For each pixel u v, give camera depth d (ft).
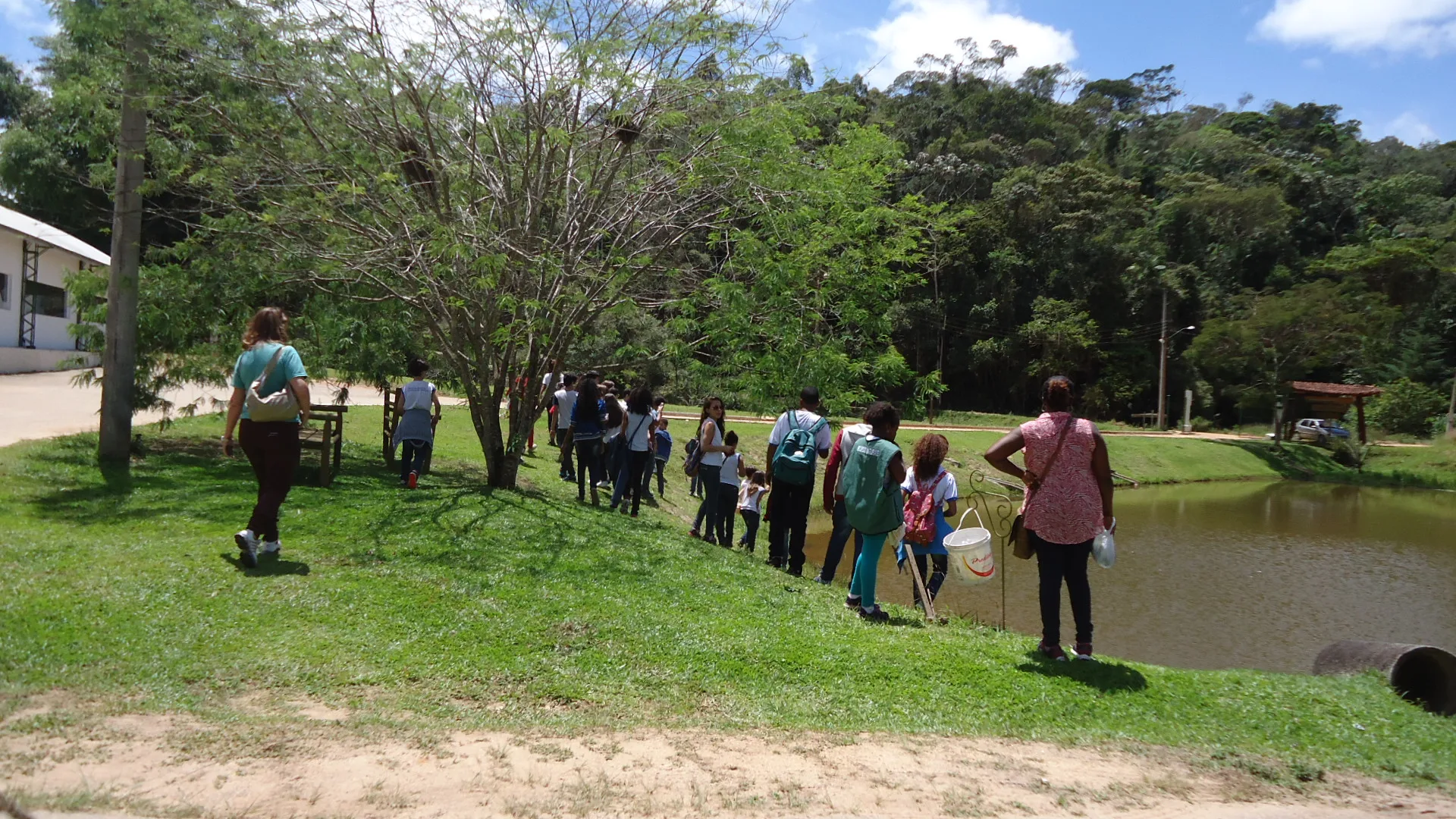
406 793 11.26
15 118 108.99
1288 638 37.27
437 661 16.69
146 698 13.56
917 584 26.32
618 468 38.65
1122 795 13.05
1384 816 12.82
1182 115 342.03
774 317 33.81
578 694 15.89
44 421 42.63
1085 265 178.19
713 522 34.63
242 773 11.37
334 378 47.29
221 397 59.67
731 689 16.90
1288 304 154.92
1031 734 15.72
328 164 33.94
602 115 34.55
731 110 35.09
